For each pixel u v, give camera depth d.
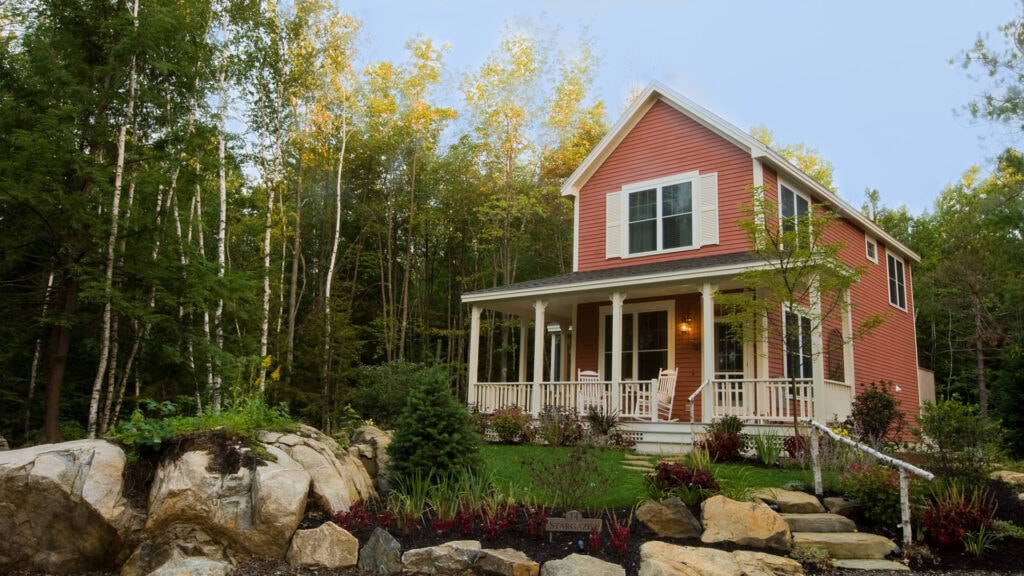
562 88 24.88
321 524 6.54
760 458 10.16
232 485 6.38
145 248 11.12
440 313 27.61
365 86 23.34
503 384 15.29
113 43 10.92
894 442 10.47
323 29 19.78
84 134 10.80
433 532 6.70
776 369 13.91
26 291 11.05
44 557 6.06
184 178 12.92
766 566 6.11
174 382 12.49
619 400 13.25
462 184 25.89
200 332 12.02
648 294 15.46
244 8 15.66
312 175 23.50
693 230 15.33
